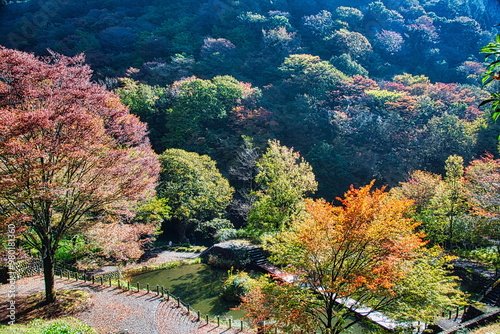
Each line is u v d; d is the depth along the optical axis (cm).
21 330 1130
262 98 4344
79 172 1480
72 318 1380
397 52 5794
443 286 1035
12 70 1233
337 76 4434
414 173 2777
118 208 1652
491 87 4819
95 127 1355
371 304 1057
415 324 1431
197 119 3953
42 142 1170
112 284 1895
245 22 6006
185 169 2998
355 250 1029
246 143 3431
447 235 2417
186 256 2656
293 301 1047
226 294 1891
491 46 412
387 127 3706
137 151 1667
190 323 1503
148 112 4094
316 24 5875
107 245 1543
